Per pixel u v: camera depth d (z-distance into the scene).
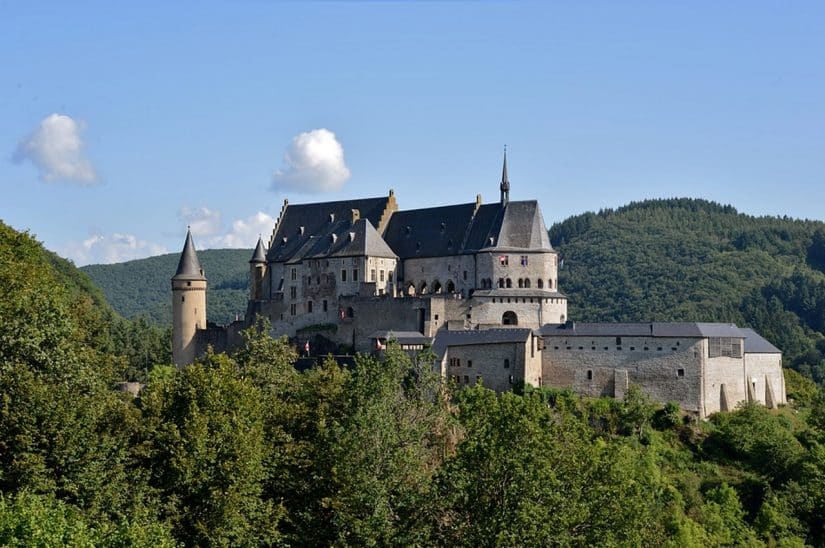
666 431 150.62
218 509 79.19
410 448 83.50
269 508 82.25
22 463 74.62
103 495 76.88
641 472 123.75
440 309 178.00
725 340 156.62
